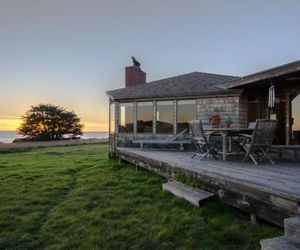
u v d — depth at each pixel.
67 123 49.00
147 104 14.25
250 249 3.88
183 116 13.45
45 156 17.95
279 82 9.83
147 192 6.94
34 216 5.50
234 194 4.87
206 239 4.23
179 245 4.15
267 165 6.85
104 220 5.21
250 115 12.41
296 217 3.52
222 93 12.43
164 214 5.33
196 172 6.17
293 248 3.11
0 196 6.97
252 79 8.83
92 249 4.12
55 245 4.30
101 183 8.30
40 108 47.84
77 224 5.05
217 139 10.75
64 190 7.73
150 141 12.61
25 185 8.26
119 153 12.90
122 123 14.89
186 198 5.74
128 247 4.17
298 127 9.97
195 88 13.53
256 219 4.53
